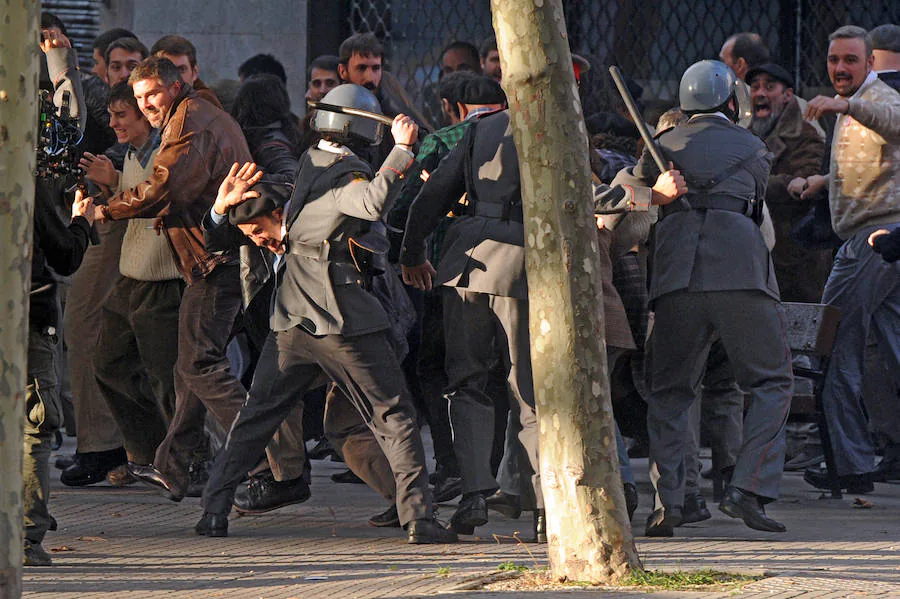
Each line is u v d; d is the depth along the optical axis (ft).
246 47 134.00
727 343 77.00
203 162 83.97
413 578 61.16
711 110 78.89
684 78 79.30
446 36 138.72
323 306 73.41
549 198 57.98
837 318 90.43
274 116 92.43
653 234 78.48
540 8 57.62
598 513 57.93
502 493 76.79
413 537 74.59
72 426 118.73
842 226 100.01
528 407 75.20
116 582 62.28
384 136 99.19
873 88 99.04
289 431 83.41
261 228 74.59
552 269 58.08
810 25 140.46
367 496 94.43
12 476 39.70
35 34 40.27
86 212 70.13
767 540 75.97
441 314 89.10
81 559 68.85
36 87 40.42
